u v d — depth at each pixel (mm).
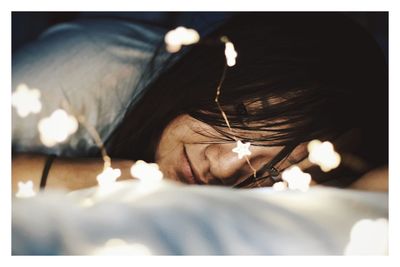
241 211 744
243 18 1079
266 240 684
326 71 916
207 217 725
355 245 678
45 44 1137
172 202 765
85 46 1135
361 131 936
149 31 1213
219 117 909
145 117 1019
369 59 992
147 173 833
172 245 667
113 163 931
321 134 899
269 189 855
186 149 926
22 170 874
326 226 716
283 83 907
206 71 981
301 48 947
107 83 1114
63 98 1057
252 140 898
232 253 665
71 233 687
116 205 754
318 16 1037
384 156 974
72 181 872
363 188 887
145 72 1137
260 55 957
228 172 915
